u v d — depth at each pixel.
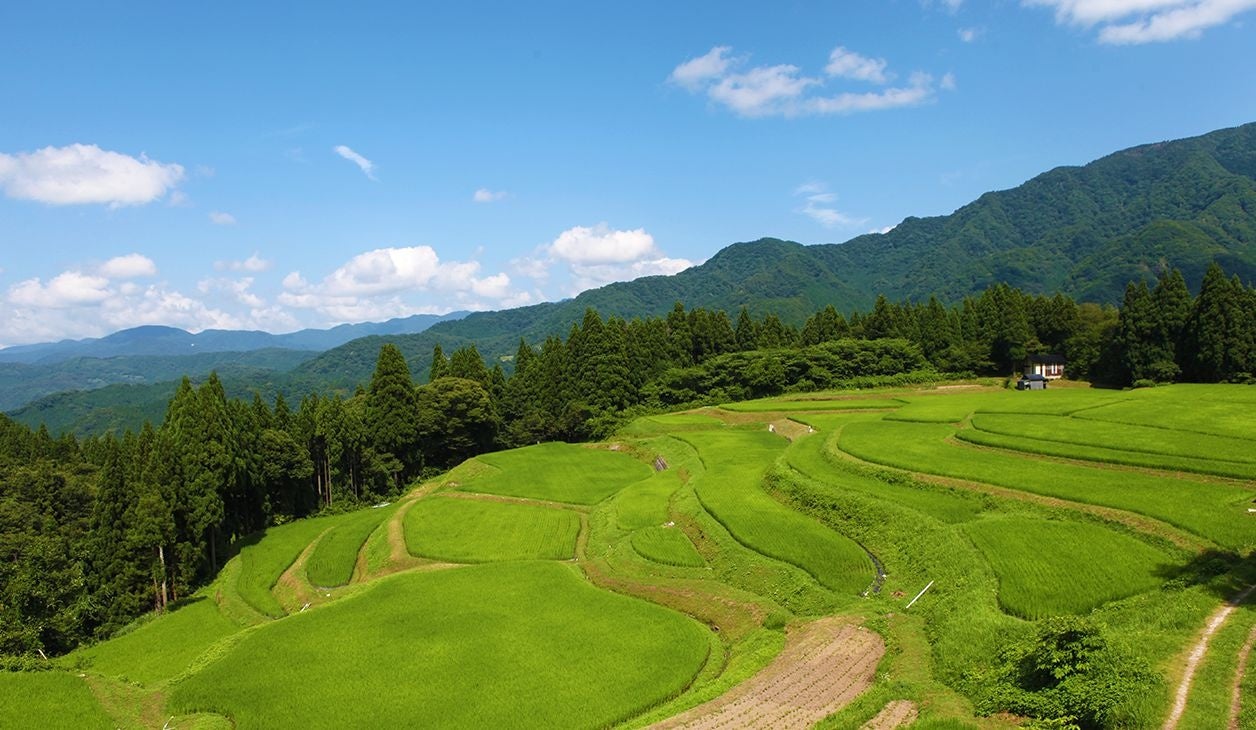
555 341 119.75
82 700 29.77
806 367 116.31
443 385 102.19
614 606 39.50
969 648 26.16
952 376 116.75
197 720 28.16
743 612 36.50
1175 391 77.75
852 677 26.62
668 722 24.55
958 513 41.75
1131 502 38.34
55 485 65.00
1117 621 26.70
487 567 47.91
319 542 64.19
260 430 78.62
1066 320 117.44
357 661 32.97
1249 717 18.38
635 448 90.75
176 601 54.19
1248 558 30.19
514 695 29.11
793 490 52.53
